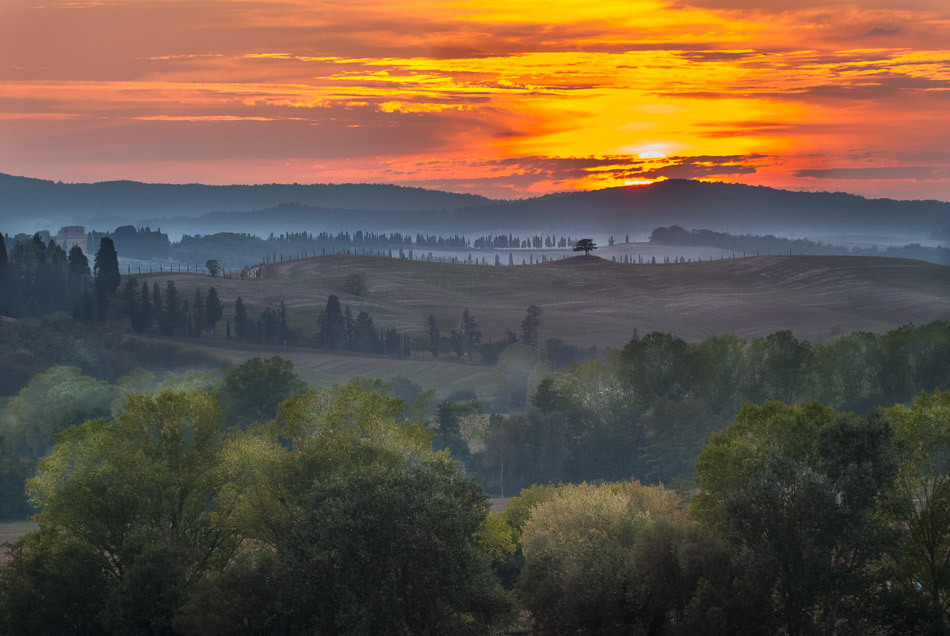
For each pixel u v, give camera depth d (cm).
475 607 5869
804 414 7188
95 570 6562
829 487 6066
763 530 6144
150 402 7369
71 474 6981
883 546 5978
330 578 5722
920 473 6850
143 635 6138
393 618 5628
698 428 14950
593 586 6303
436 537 5759
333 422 7062
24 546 7000
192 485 7062
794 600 6016
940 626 5934
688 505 8056
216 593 5794
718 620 5753
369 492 5878
